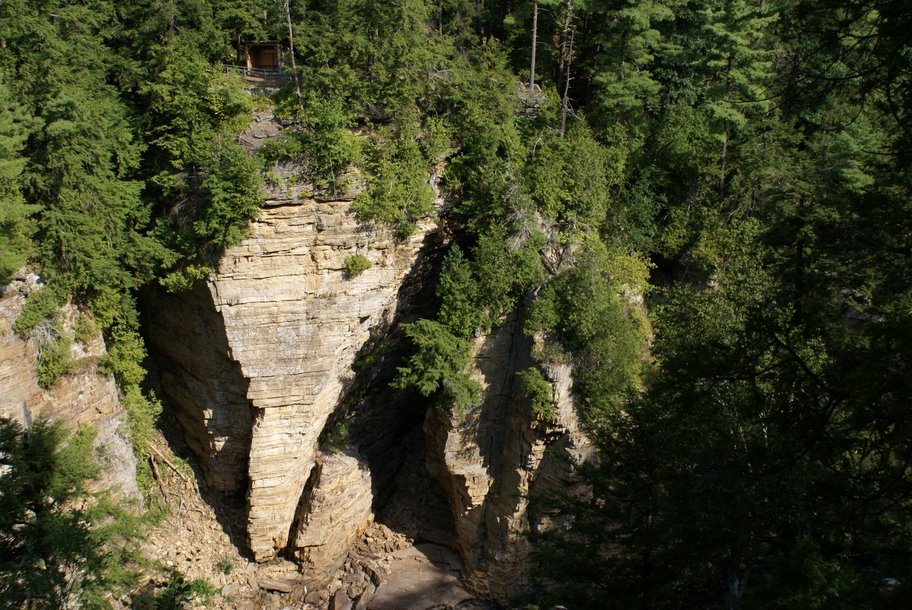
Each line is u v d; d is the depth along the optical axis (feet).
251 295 102.42
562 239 110.73
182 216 101.09
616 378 100.73
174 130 102.37
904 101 35.19
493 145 109.50
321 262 103.91
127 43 106.73
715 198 126.82
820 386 37.45
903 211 35.55
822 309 39.04
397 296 114.62
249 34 123.95
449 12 138.41
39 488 60.95
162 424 122.21
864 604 30.91
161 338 116.67
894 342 32.76
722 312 67.26
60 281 96.68
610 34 123.13
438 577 116.37
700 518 45.50
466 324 105.29
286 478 111.96
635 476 57.72
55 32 92.58
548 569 59.00
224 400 112.68
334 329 107.65
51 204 94.94
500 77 114.42
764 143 118.73
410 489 128.77
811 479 39.96
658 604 53.93
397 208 105.50
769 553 47.24
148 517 68.95
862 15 35.01
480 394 108.06
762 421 40.81
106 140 97.60
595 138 125.08
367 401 120.37
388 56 104.27
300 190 99.91
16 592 52.24
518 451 107.04
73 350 100.42
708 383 43.78
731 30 115.75
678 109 125.29
